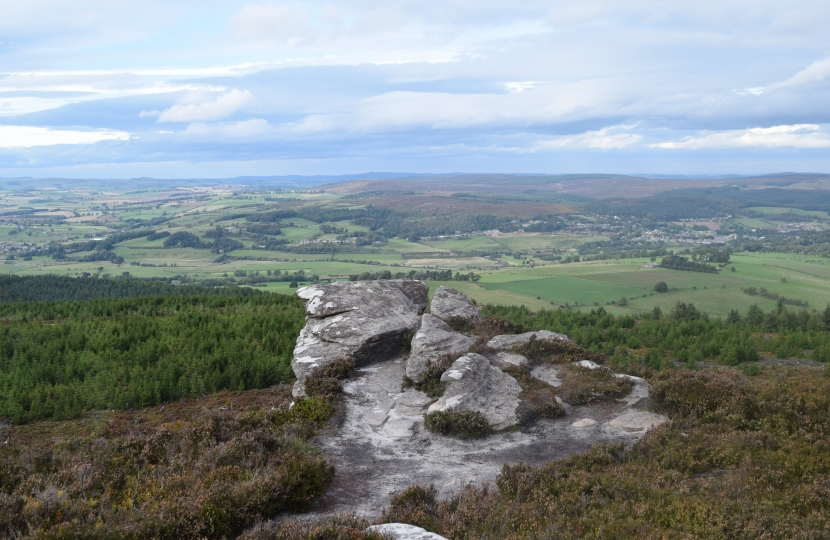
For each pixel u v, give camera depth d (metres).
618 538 7.85
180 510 8.36
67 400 19.48
